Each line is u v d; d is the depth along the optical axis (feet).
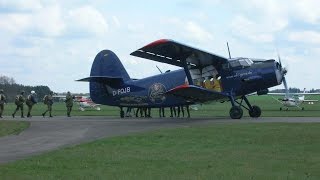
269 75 79.51
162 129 56.44
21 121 77.15
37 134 53.93
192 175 27.68
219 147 39.52
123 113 95.96
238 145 40.63
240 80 80.69
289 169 29.14
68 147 40.86
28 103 99.30
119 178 27.04
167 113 127.85
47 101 100.42
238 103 83.51
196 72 84.53
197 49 76.38
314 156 34.04
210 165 30.83
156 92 90.33
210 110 140.36
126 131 56.49
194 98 82.74
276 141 42.65
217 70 82.33
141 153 36.63
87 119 86.17
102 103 96.94
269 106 173.47
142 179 26.73
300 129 52.60
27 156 36.11
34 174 28.30
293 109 136.05
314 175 27.32
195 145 41.22
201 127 57.31
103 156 35.17
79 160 33.35
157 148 39.58
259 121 67.36
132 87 93.35
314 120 69.36
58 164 31.71
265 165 30.60
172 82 88.63
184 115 99.96
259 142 42.27
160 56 81.20
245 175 27.43
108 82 95.71
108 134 53.21
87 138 49.24
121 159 33.68
